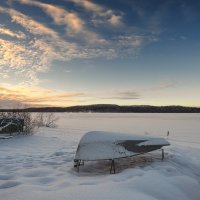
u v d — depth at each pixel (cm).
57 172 579
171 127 2597
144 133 1983
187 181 506
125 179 493
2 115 1731
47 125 2483
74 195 357
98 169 635
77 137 1522
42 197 354
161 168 629
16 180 493
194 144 1351
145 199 357
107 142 654
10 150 984
